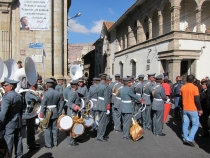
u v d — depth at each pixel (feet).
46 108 21.90
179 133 28.37
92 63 179.32
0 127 12.66
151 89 28.78
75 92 23.79
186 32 62.18
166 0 67.10
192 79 23.58
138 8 87.25
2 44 49.03
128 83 25.96
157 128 27.22
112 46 127.75
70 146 23.09
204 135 26.40
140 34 87.61
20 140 18.16
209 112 25.90
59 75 52.37
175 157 20.31
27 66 24.90
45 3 50.37
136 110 32.71
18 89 26.48
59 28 52.16
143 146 23.30
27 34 50.39
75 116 23.22
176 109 36.94
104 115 25.20
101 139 25.08
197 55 63.26
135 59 90.33
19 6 49.88
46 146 22.43
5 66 27.45
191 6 70.85
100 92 25.43
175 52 61.00
